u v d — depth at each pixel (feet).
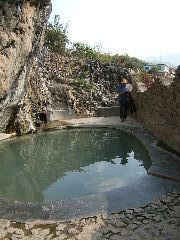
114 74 38.86
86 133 25.72
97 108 31.86
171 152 19.06
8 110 21.50
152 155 18.52
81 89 33.35
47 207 12.60
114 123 27.76
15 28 17.02
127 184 15.31
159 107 21.57
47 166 18.60
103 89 36.35
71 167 18.39
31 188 15.67
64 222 11.53
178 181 14.96
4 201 13.14
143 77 42.16
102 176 16.94
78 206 12.66
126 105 28.09
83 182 16.19
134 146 22.25
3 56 16.39
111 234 10.73
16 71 18.43
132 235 10.64
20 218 11.80
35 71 27.37
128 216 11.90
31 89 26.50
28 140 23.49
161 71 57.06
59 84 32.86
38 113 27.25
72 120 29.09
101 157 20.07
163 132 20.57
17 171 17.88
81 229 11.07
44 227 11.22
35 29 19.72
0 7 15.61
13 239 10.50
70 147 22.09
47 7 20.25
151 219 11.65
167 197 13.41
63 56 41.81
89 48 46.70
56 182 16.29
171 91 19.16
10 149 21.36
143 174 16.94
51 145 22.50
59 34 43.37
